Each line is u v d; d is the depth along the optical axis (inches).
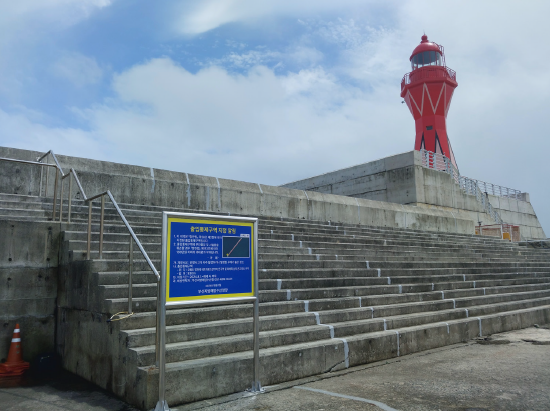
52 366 246.4
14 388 210.1
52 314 267.1
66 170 394.9
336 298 298.4
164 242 170.2
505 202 1354.6
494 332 356.5
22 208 319.9
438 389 198.1
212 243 184.7
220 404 177.8
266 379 205.5
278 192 569.6
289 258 363.6
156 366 172.2
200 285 178.5
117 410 173.0
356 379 217.2
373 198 908.0
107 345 203.2
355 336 256.4
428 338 293.9
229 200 512.4
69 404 183.0
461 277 445.4
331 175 1019.9
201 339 209.5
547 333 358.9
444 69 1572.3
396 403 177.9
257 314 196.9
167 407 166.4
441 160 981.2
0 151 366.0
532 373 228.1
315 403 178.1
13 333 246.8
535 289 511.2
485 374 226.2
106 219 334.6
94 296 220.2
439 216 806.5
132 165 449.1
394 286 348.5
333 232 511.5
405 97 1653.5
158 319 172.1
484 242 757.3
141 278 232.5
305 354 222.1
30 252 262.8
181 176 481.1
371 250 452.4
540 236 1496.1
